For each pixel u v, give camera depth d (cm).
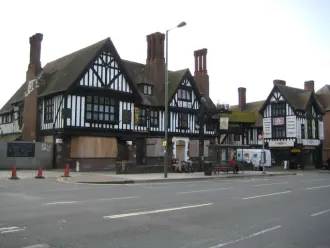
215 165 2617
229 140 4706
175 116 3291
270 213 920
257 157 3609
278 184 1870
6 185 1446
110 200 1060
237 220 810
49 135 2611
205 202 1078
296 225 776
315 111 4509
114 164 2722
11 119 3456
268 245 602
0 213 816
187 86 3403
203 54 4034
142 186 1573
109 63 2675
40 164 2444
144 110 3030
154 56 3444
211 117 3681
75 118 2475
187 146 3372
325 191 1516
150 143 3070
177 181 1958
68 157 2478
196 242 604
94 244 570
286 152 4306
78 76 2461
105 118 2647
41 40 3062
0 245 552
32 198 1073
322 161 4625
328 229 743
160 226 717
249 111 5003
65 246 554
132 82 2811
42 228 670
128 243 582
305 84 5072
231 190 1473
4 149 2309
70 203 981
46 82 2836
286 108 4216
